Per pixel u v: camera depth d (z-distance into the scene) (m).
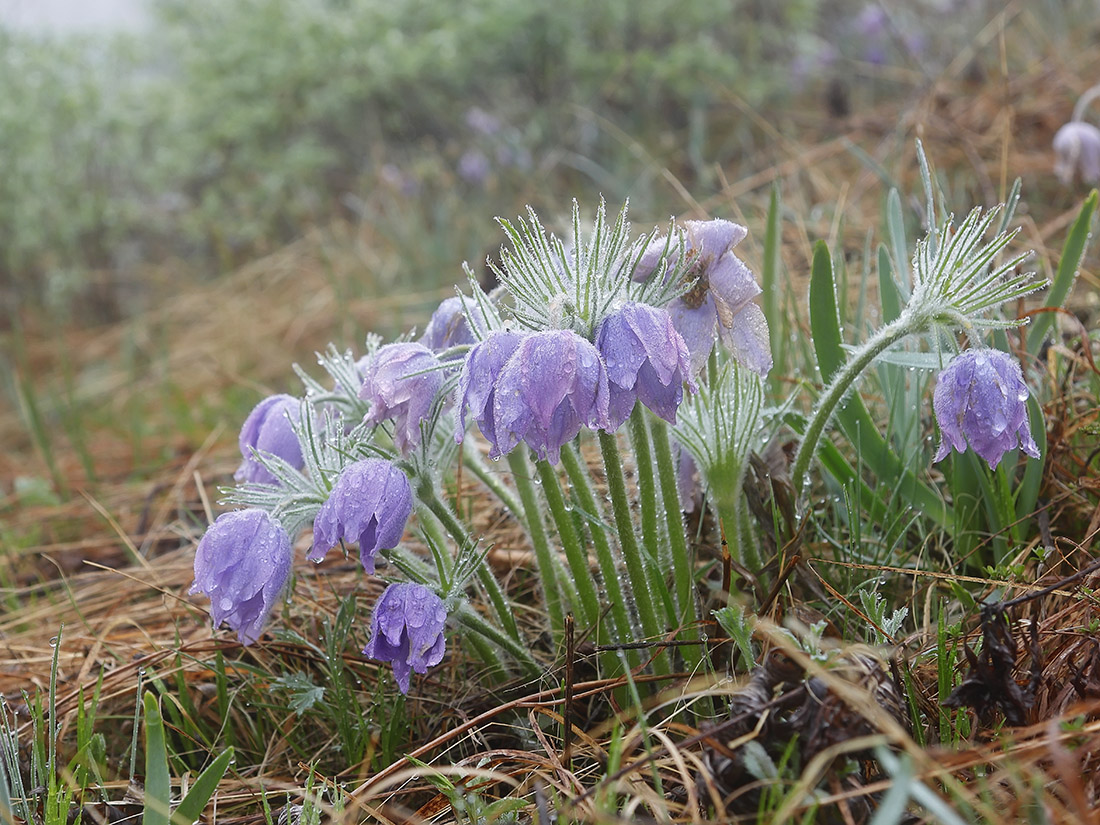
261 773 0.25
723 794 0.19
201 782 0.20
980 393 0.22
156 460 0.52
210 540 0.22
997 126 0.57
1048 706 0.21
